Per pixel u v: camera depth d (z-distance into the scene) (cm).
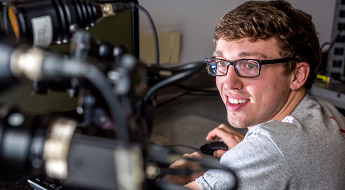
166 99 163
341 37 185
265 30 78
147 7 163
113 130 33
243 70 81
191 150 112
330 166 70
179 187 38
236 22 80
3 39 28
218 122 140
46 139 29
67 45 89
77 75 28
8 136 29
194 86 177
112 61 35
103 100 34
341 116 87
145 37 161
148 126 38
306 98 85
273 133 69
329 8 218
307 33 83
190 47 182
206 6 182
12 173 88
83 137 30
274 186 67
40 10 47
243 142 71
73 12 49
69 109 114
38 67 27
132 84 27
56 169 29
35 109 109
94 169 29
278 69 80
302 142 69
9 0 48
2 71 28
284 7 85
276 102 83
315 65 87
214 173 68
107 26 120
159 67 44
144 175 30
